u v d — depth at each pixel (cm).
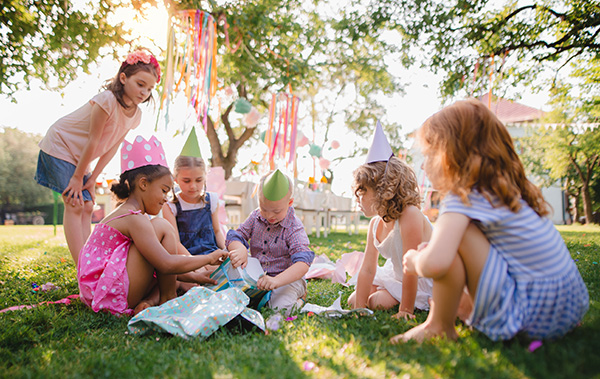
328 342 123
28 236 729
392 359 106
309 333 134
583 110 1028
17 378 104
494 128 125
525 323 112
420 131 138
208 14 400
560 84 761
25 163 2869
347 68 985
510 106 2002
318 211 729
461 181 122
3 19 482
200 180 232
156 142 193
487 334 117
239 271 181
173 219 229
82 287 178
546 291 111
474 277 117
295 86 602
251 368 104
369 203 175
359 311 161
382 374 95
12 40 495
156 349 125
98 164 256
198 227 238
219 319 144
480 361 99
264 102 934
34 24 495
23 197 2825
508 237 115
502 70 614
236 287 175
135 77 239
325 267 283
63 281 242
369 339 129
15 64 509
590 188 1597
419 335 124
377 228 186
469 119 125
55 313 169
